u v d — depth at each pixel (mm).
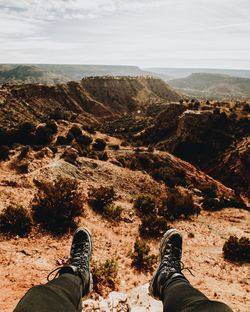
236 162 63062
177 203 20125
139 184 26000
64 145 39594
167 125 91562
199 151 72312
